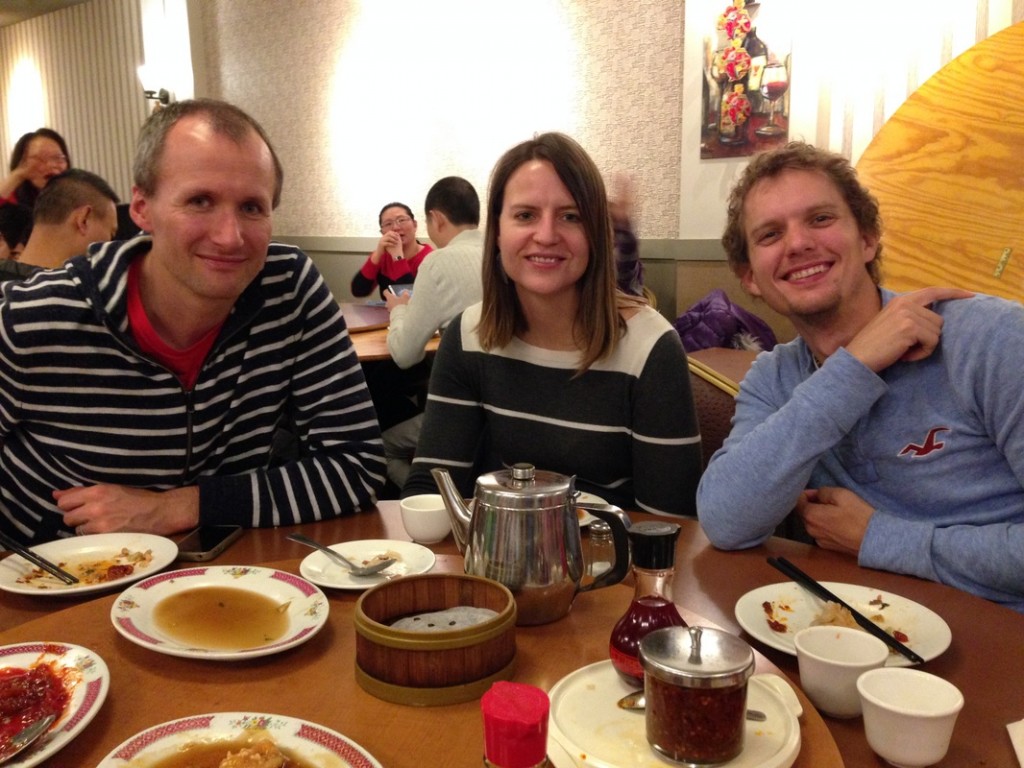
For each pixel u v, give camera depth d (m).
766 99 3.85
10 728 0.68
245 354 1.41
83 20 7.14
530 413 1.58
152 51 6.41
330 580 1.02
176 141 1.20
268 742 0.63
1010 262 2.73
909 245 2.92
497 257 1.57
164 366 1.33
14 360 1.27
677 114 4.20
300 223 6.03
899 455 1.23
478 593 0.83
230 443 1.44
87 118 7.35
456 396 1.65
